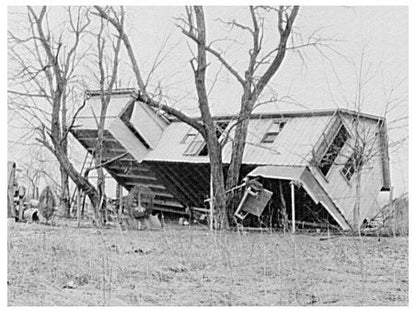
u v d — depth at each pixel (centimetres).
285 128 2608
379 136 2620
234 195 2264
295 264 1431
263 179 2502
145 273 1331
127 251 1557
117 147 2983
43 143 2472
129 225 2217
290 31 2242
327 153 2533
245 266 1411
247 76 2272
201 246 1652
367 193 2614
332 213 2466
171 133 2994
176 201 3112
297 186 2367
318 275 1339
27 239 1686
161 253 1541
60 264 1377
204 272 1351
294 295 1184
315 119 2561
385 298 1169
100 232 1928
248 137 2680
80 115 2981
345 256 1545
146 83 2194
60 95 2464
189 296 1168
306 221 2527
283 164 2470
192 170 2856
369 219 2520
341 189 2512
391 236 2067
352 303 1134
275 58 2259
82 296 1159
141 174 3102
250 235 1947
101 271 1333
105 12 2180
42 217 2316
